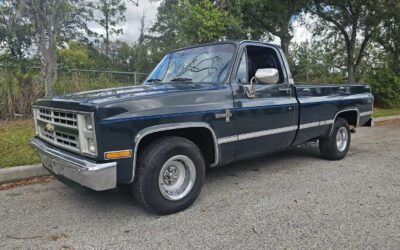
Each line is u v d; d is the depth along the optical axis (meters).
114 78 12.27
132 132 3.30
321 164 6.06
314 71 37.41
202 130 3.94
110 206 4.01
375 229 3.41
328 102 5.84
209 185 4.81
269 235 3.28
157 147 3.55
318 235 3.28
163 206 3.64
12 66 10.01
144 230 3.39
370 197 4.32
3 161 5.33
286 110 4.95
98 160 3.18
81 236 3.27
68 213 3.82
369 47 24.34
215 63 4.54
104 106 3.15
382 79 19.14
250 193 4.47
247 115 4.34
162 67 5.14
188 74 4.66
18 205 4.05
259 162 6.19
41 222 3.59
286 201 4.18
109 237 3.25
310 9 17.11
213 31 10.45
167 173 3.70
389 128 11.37
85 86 11.16
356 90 6.73
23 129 7.82
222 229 3.41
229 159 4.28
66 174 3.47
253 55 4.75
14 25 10.16
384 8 15.75
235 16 12.09
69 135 3.51
